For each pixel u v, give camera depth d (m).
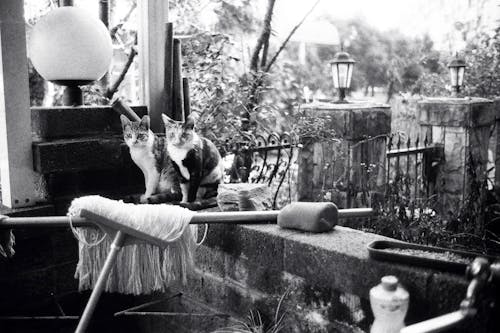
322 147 4.26
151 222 2.48
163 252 2.64
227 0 5.54
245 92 4.25
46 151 2.95
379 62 9.93
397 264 2.01
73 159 3.05
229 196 2.88
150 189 3.21
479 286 1.64
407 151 4.80
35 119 3.07
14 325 2.91
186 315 2.92
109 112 3.28
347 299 2.23
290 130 4.44
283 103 7.13
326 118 4.14
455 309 1.82
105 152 3.18
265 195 2.96
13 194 2.94
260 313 2.65
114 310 3.29
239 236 2.64
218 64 4.32
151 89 3.54
